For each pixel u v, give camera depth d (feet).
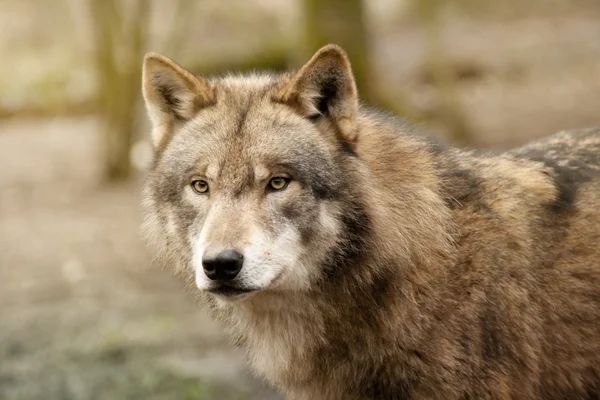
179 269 35.73
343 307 33.60
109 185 108.78
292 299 33.91
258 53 128.77
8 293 71.77
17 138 142.92
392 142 35.22
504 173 35.45
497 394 33.09
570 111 121.70
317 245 33.04
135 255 80.53
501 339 33.14
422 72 148.77
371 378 34.14
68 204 100.99
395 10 217.77
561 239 34.30
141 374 55.26
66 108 156.87
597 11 199.82
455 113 111.45
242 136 33.30
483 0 213.25
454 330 32.94
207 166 33.24
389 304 33.19
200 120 34.86
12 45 190.60
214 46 160.97
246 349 36.45
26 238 87.66
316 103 34.01
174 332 61.72
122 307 67.15
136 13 107.14
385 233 33.17
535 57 161.48
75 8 171.22
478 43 175.63
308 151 33.04
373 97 96.58
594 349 34.71
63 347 59.77
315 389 35.32
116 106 109.19
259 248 31.65
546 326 34.27
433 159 35.45
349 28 95.45
